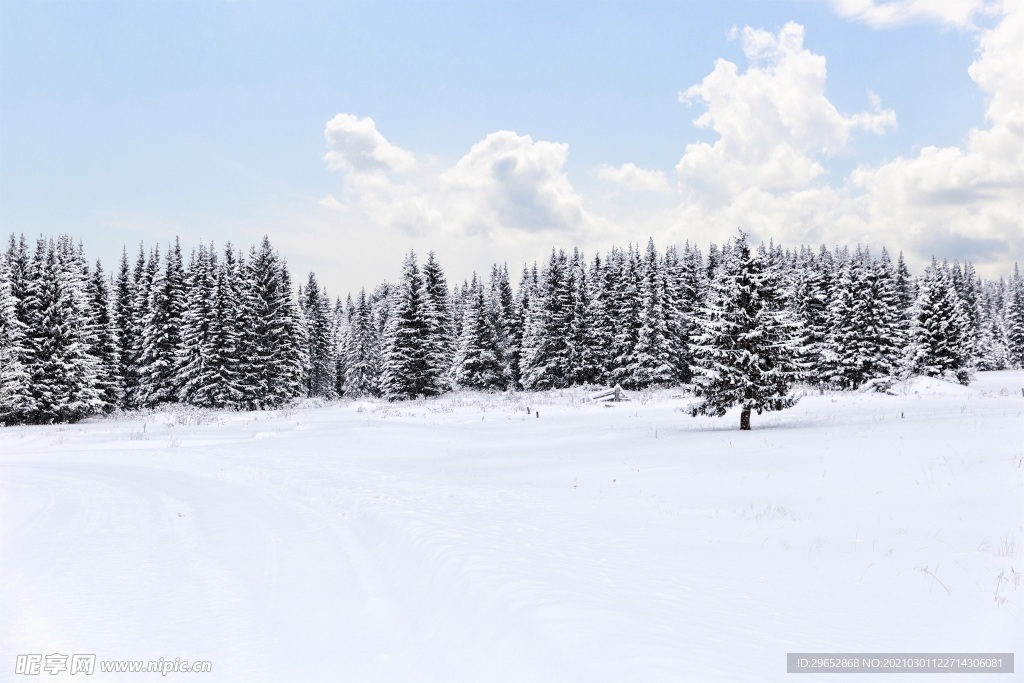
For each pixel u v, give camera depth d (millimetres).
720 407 24344
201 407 50188
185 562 9180
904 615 5570
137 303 59500
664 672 4254
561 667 4621
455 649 5645
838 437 18469
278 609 7156
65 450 27641
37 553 9727
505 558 7664
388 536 9859
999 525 8516
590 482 15062
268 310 56438
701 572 7172
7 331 41156
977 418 20281
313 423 38906
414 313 56438
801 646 4816
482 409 42812
